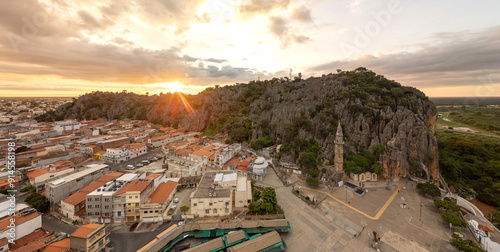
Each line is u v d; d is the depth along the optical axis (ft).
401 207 282.15
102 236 197.77
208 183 282.97
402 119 393.91
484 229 238.68
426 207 284.00
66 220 236.22
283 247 203.21
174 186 296.51
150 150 527.81
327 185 330.75
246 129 533.14
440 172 414.41
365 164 355.56
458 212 258.16
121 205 238.07
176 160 433.48
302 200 289.33
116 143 511.40
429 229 241.96
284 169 380.58
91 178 305.12
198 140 549.54
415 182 351.87
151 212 240.12
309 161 349.00
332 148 375.66
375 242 219.00
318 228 238.68
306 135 404.16
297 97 548.72
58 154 417.90
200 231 221.66
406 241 223.10
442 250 211.82
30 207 239.30
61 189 261.24
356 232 233.55
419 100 446.19
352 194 312.09
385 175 354.95
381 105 433.48
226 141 531.91
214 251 194.80
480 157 474.08
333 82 561.02
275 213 248.93
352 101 444.14
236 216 247.09
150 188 264.93
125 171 356.38
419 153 366.84
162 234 206.90
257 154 438.81
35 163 373.81
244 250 189.88
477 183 383.24
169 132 644.69
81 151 469.98
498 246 212.84
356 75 591.78
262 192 285.64
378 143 374.63
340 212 268.41
